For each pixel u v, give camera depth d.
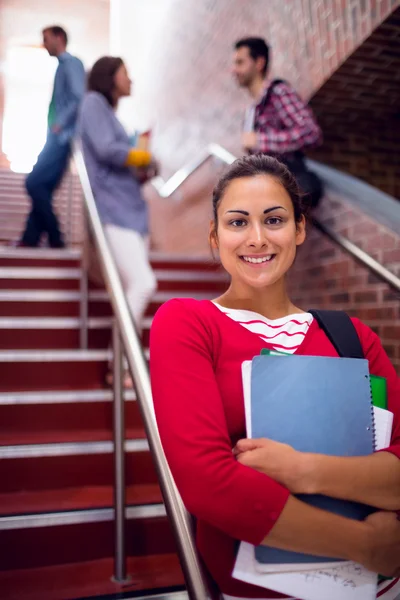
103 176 2.40
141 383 1.12
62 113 3.03
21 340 2.54
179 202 5.31
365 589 0.67
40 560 1.57
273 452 0.66
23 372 2.27
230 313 0.79
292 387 0.70
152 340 0.76
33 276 2.87
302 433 0.69
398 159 3.21
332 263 2.61
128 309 1.41
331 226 2.65
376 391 0.75
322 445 0.68
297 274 2.94
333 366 0.71
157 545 1.66
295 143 2.32
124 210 2.39
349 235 2.51
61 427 2.03
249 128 2.49
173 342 0.74
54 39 3.11
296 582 0.66
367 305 2.35
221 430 0.67
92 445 1.85
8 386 2.25
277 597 0.70
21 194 5.81
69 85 3.00
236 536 0.64
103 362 2.36
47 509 1.64
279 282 0.82
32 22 8.73
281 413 0.69
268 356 0.71
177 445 0.67
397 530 0.66
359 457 0.67
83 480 1.83
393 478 0.67
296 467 0.65
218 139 4.35
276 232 0.78
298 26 3.03
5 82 9.34
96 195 2.38
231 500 0.63
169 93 5.72
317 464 0.65
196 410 0.68
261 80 2.60
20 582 1.48
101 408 2.07
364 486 0.66
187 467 0.65
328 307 2.64
